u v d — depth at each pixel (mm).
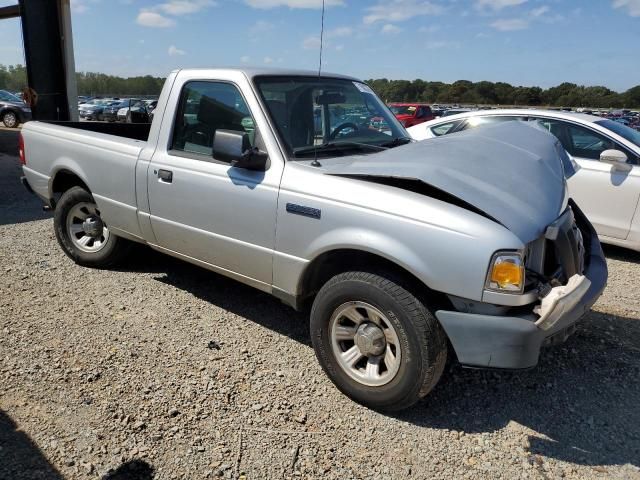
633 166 5973
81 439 2760
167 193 4031
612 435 3014
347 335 3201
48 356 3514
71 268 5137
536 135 4082
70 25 10156
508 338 2686
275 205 3352
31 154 5359
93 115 31953
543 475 2688
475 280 2678
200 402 3119
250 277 3689
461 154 3223
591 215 6266
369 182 3092
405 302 2869
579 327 4332
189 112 4012
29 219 6949
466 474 2680
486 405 3262
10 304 4262
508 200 2898
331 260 3363
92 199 4930
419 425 3045
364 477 2625
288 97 3752
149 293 4633
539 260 2951
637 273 5730
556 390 3443
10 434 2766
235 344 3820
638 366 3754
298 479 2586
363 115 4242
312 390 3312
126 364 3471
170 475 2561
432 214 2789
